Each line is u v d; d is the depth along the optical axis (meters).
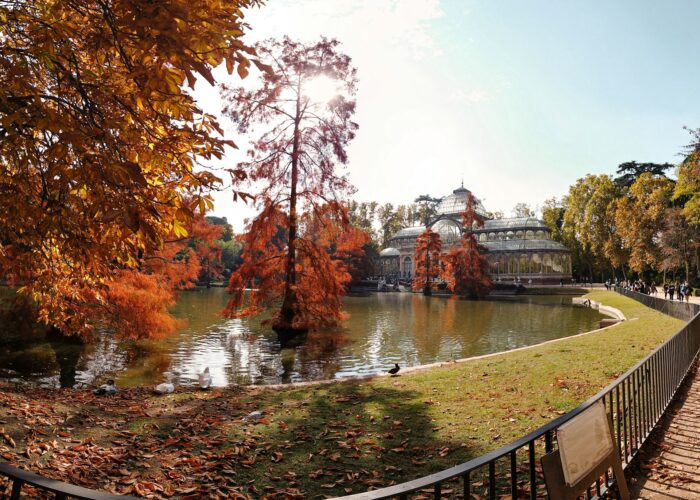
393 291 77.12
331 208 22.23
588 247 78.44
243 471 5.82
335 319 23.91
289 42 21.95
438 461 6.02
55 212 4.52
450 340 22.69
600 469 3.52
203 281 79.75
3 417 6.62
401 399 9.12
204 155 4.45
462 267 58.69
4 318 17.84
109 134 3.75
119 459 5.91
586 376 10.19
